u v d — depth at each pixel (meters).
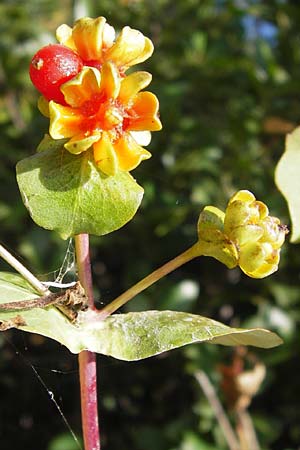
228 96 0.40
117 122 0.19
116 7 0.42
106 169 0.19
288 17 0.43
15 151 0.41
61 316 0.20
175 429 0.35
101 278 0.40
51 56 0.20
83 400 0.20
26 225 0.39
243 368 0.33
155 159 0.38
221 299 0.37
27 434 0.43
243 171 0.38
